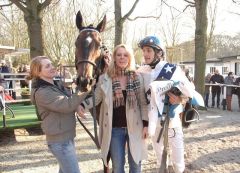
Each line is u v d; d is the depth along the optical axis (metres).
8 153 6.25
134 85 3.34
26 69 13.88
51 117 3.05
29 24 7.79
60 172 3.37
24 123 7.66
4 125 7.27
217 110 12.52
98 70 3.66
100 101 3.44
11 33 26.77
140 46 3.82
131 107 3.29
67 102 2.99
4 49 13.91
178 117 3.88
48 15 24.03
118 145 3.37
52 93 3.01
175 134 3.82
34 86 3.14
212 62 36.38
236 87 12.82
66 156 3.07
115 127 3.37
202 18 11.38
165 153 3.62
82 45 3.64
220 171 4.88
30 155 6.08
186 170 4.95
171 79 3.52
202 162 5.30
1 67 13.81
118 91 3.29
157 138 3.96
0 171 5.24
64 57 25.09
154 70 3.62
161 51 3.77
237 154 5.74
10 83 13.01
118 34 10.42
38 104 3.06
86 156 5.93
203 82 11.62
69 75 13.68
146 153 3.50
